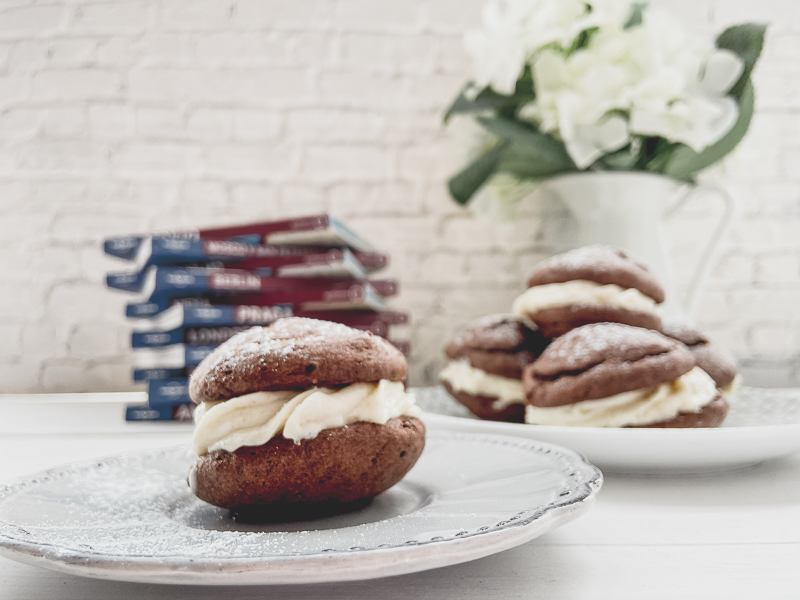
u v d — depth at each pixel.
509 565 0.32
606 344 0.42
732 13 0.67
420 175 0.67
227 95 0.66
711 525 0.34
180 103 0.66
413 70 0.67
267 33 0.67
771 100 0.67
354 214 0.67
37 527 0.32
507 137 0.55
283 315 0.55
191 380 0.37
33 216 0.65
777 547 0.33
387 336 0.58
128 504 0.35
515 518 0.30
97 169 0.66
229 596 0.30
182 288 0.52
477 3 0.67
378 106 0.67
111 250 0.57
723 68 0.53
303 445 0.35
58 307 0.65
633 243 0.55
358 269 0.58
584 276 0.47
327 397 0.35
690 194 0.58
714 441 0.37
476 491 0.34
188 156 0.66
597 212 0.55
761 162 0.68
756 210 0.68
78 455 0.43
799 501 0.36
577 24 0.53
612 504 0.36
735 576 0.31
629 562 0.32
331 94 0.67
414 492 0.36
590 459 0.39
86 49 0.66
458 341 0.51
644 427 0.41
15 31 0.65
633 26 0.55
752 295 0.68
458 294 0.67
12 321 0.65
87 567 0.26
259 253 0.57
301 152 0.67
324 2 0.67
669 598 0.29
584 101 0.52
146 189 0.66
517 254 0.67
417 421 0.38
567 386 0.42
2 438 0.47
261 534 0.31
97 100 0.66
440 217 0.67
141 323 0.65
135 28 0.66
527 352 0.48
